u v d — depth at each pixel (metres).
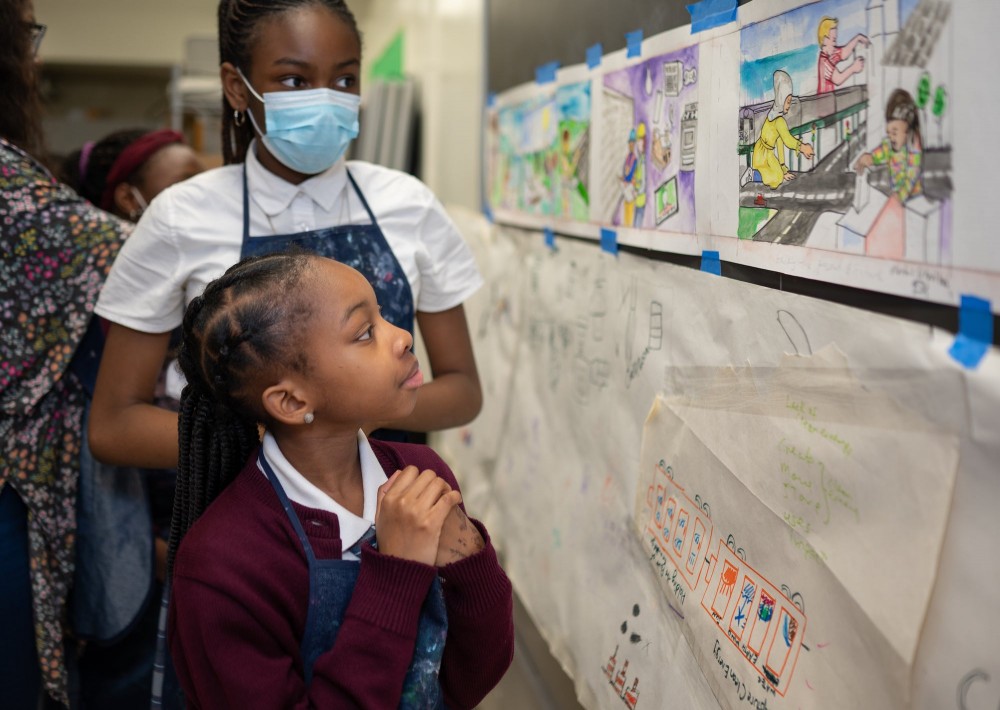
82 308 1.38
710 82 1.07
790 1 0.89
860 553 0.78
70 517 1.44
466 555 0.90
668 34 1.19
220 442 0.92
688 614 1.11
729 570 1.02
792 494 0.89
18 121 1.52
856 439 0.79
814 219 0.86
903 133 0.73
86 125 7.05
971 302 0.66
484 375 2.33
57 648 1.41
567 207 1.69
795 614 0.88
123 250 1.25
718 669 1.03
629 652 1.31
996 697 0.63
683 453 1.15
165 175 1.96
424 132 3.58
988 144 0.64
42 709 1.54
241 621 0.81
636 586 1.32
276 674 0.81
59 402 1.43
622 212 1.39
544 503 1.80
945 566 0.68
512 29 2.07
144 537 1.50
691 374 1.14
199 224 1.23
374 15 5.74
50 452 1.42
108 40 6.29
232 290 0.87
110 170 1.99
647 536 1.26
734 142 1.01
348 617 0.82
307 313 0.84
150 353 1.27
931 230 0.70
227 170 1.28
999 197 0.63
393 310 1.29
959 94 0.66
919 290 0.71
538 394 1.89
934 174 0.69
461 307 1.41
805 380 0.87
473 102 2.65
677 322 1.19
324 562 0.86
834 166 0.82
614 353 1.44
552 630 1.70
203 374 0.89
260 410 0.88
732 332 1.03
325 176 1.27
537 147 1.88
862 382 0.78
